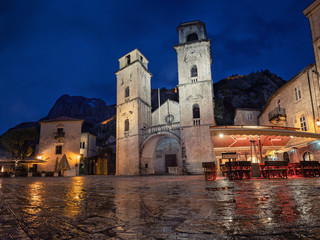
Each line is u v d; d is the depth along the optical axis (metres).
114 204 4.85
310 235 2.43
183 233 2.60
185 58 32.12
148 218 3.42
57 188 9.68
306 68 20.28
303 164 14.00
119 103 38.25
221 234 2.52
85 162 48.28
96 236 2.55
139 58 38.97
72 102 130.50
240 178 13.04
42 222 3.23
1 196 6.58
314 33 20.53
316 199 4.84
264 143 17.58
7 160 36.12
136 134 33.97
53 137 42.03
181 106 30.67
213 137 16.47
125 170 34.19
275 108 26.33
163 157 40.06
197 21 33.59
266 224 2.89
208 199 5.19
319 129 18.73
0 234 2.63
